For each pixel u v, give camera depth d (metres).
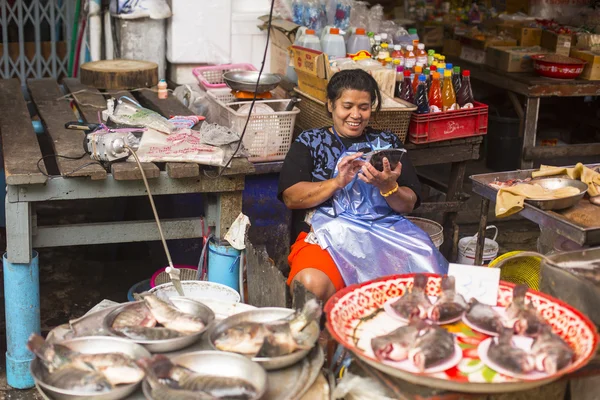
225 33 4.83
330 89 3.07
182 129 3.33
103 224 3.12
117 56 4.83
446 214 4.21
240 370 1.98
